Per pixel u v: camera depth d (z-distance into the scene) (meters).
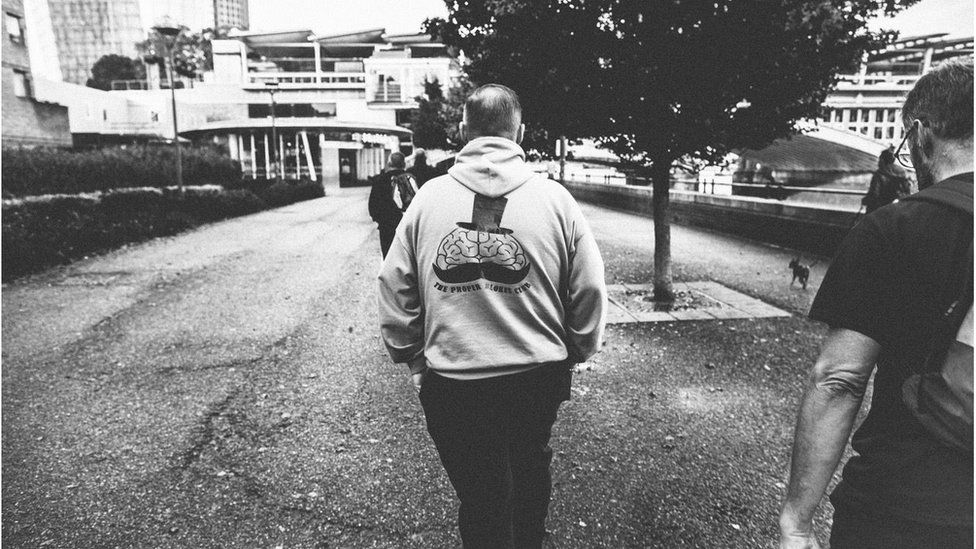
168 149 33.22
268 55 85.75
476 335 1.87
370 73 66.06
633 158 7.25
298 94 70.00
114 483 3.12
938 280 1.11
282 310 6.93
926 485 1.12
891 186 7.02
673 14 5.53
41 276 9.05
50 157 20.41
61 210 13.29
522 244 1.86
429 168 7.74
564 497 2.96
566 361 2.06
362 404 4.17
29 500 2.96
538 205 1.89
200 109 71.06
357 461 3.35
